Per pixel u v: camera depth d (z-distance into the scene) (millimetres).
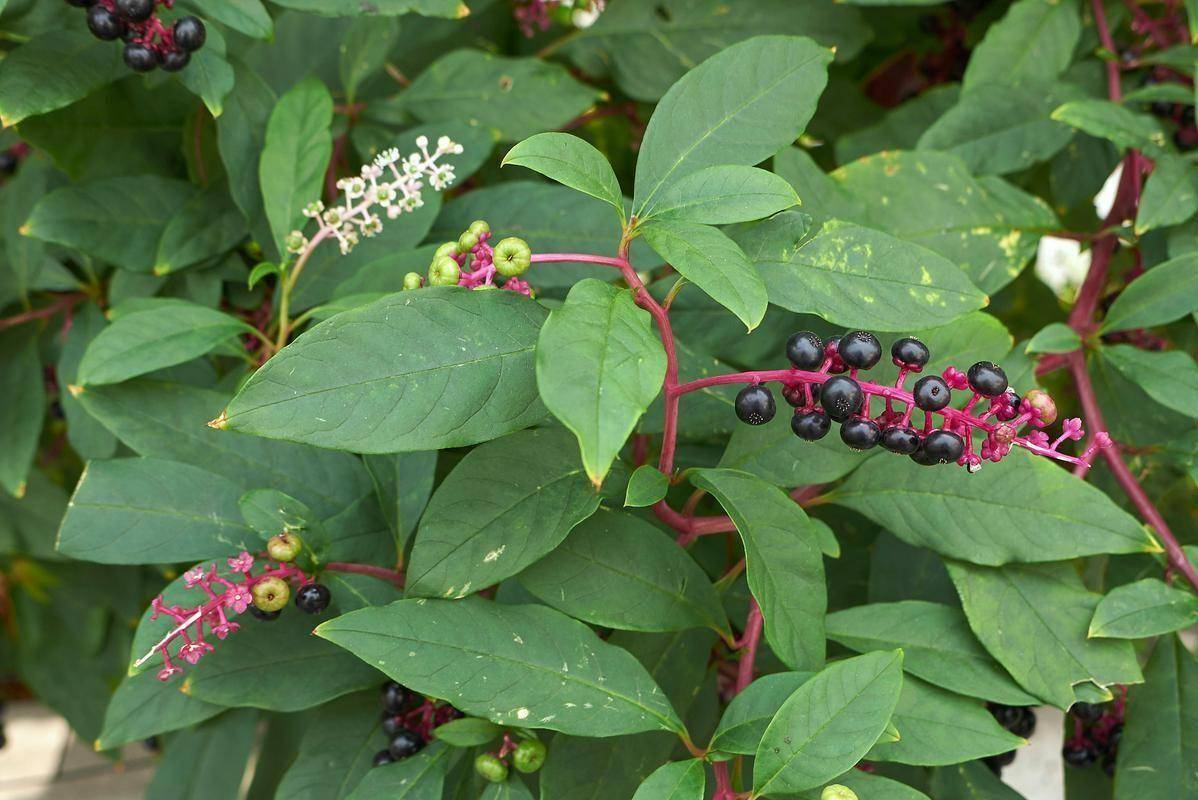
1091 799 725
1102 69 786
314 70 809
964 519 645
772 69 633
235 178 719
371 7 695
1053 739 786
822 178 699
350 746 670
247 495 627
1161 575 726
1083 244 738
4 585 1005
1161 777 656
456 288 596
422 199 722
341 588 652
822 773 584
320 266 722
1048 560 636
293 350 580
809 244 624
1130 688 667
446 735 627
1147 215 698
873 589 714
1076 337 683
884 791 602
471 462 618
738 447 650
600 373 548
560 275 715
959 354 656
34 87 679
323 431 579
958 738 627
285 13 799
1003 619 640
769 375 592
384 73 847
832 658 675
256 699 652
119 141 758
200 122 754
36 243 795
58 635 1013
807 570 614
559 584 629
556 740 638
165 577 919
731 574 670
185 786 706
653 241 587
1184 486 757
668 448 615
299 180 703
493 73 782
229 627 616
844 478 678
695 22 816
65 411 788
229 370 789
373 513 679
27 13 703
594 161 602
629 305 566
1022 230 718
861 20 812
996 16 847
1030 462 644
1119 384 751
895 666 589
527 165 593
